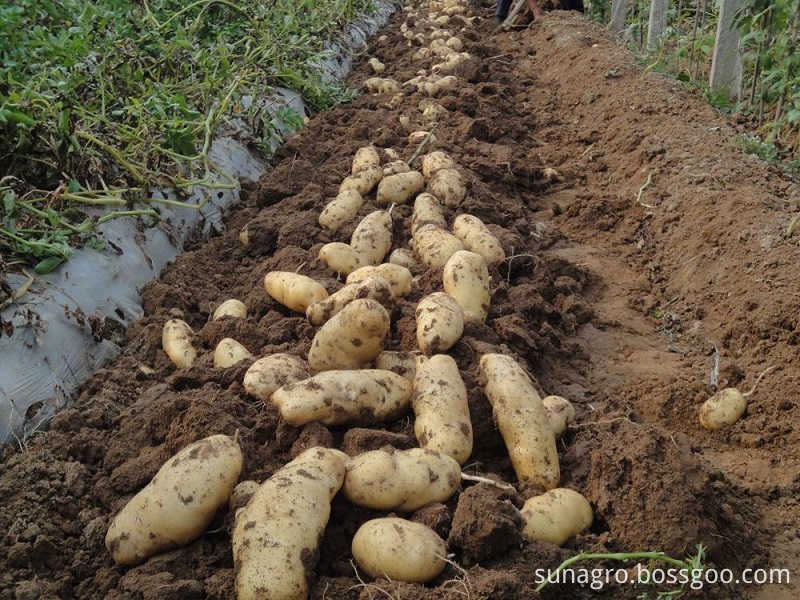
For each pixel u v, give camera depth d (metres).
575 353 0.97
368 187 1.24
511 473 0.73
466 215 1.09
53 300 0.85
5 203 0.88
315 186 1.27
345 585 0.57
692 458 0.68
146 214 1.04
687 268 1.14
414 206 1.14
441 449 0.68
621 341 1.02
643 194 1.35
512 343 0.88
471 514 0.60
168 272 1.06
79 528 0.65
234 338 0.88
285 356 0.78
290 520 0.57
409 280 0.93
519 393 0.72
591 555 0.59
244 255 1.15
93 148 1.09
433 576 0.58
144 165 1.08
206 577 0.59
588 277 1.16
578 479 0.71
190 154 1.25
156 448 0.71
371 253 1.03
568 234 1.31
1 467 0.70
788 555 0.68
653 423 0.86
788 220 1.10
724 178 1.28
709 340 1.01
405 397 0.74
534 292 1.00
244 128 1.45
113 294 0.94
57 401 0.79
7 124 0.96
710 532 0.64
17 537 0.62
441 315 0.81
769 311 0.96
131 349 0.90
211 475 0.61
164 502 0.60
